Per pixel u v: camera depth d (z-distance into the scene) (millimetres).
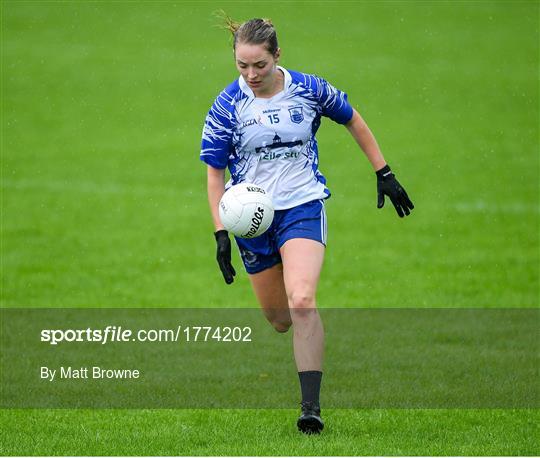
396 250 43219
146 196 54781
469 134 70562
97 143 68875
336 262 41344
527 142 68062
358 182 58000
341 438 20734
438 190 55594
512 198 53375
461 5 113312
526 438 20781
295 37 101062
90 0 113188
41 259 41438
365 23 106375
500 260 41125
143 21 106188
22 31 102500
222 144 22141
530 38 100375
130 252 42969
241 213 21469
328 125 73312
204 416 22891
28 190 55812
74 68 90438
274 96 21688
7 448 20312
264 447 20094
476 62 92625
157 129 73125
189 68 90938
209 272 39844
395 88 84688
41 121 74938
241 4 112312
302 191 22078
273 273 23219
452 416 22656
